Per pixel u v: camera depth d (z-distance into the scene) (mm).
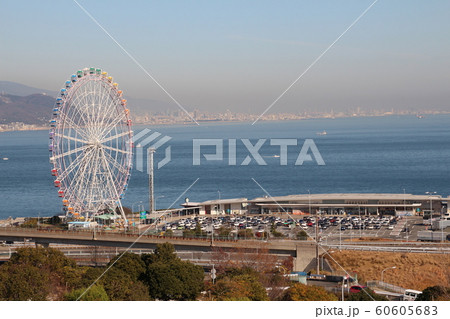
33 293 119688
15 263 143250
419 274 170125
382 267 176250
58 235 194375
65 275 137875
